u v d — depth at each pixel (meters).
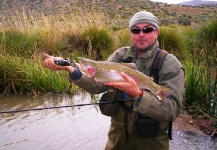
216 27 4.67
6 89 3.16
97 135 2.27
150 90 1.28
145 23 1.48
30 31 4.80
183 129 2.38
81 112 2.72
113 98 1.54
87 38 4.71
